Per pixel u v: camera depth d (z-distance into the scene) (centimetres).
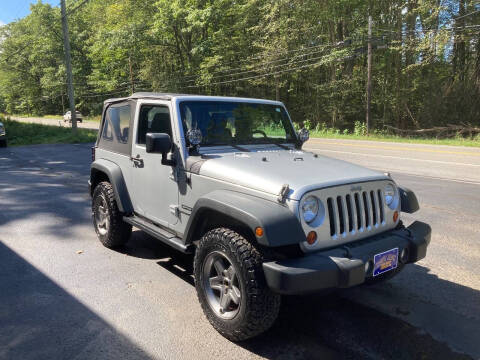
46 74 6328
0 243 516
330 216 288
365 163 1321
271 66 3544
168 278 410
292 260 265
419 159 1429
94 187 533
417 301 367
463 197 793
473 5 2538
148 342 296
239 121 401
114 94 5597
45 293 374
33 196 805
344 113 3469
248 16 3738
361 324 327
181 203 361
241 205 278
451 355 284
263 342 298
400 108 3216
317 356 281
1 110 8806
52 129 2945
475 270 437
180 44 4512
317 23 3447
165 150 338
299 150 418
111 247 494
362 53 2978
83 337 302
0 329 312
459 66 3031
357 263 270
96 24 5256
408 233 326
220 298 304
